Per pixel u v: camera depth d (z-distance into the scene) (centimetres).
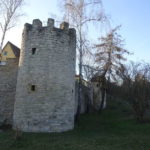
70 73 1994
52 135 1689
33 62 1911
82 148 1341
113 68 3156
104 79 3206
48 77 1867
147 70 2564
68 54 1995
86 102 3331
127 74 2850
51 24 1950
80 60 2608
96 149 1323
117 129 1994
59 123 1847
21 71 1967
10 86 2330
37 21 1964
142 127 2027
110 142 1489
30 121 1825
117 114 3048
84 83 3381
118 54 3181
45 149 1330
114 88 3309
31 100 1856
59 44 1950
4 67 2389
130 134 1759
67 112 1916
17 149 1339
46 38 1922
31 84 1884
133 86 2419
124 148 1356
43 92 1848
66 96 1925
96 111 3372
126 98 2802
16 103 1945
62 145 1405
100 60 3189
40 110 1825
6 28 3142
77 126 2116
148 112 2566
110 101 4328
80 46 2597
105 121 2488
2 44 3094
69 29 2053
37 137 1612
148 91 2394
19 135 1555
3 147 1377
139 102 2339
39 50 1912
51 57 1900
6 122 2236
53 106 1844
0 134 1697
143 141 1516
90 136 1673
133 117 2617
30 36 1969
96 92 3638
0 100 2316
